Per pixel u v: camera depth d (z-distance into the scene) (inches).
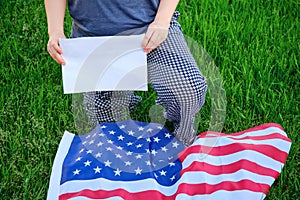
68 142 88.4
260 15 120.6
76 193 77.4
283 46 110.2
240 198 76.2
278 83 99.8
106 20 80.9
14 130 91.5
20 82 102.3
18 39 115.4
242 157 82.5
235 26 116.2
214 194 77.1
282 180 80.4
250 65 105.2
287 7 124.2
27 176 82.3
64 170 81.7
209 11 122.0
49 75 104.3
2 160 84.7
